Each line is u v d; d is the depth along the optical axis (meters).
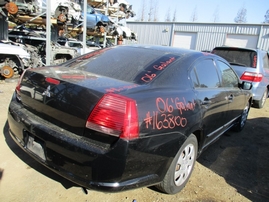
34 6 8.30
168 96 2.16
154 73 2.33
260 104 6.72
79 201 2.23
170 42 23.20
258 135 4.63
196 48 21.97
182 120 2.23
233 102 3.59
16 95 2.54
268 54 7.02
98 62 2.72
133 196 2.37
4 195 2.20
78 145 1.81
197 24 21.55
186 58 2.71
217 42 20.92
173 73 2.42
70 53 9.00
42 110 2.13
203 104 2.60
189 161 2.55
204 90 2.77
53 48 8.61
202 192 2.58
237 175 3.03
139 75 2.31
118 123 1.76
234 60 6.20
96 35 14.64
